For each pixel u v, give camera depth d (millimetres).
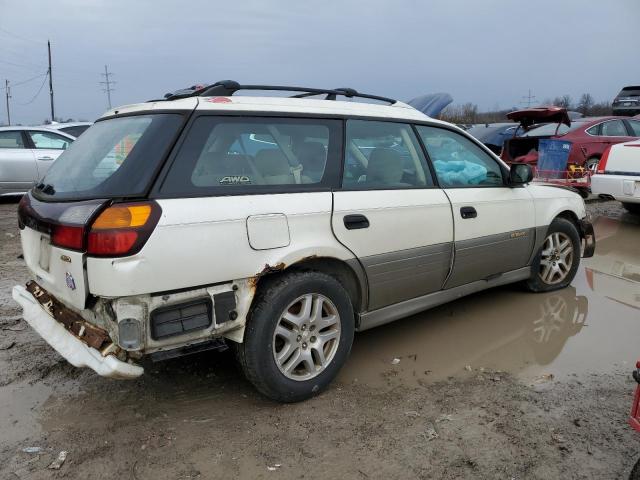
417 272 3660
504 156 11047
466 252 3971
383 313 3564
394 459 2580
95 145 3074
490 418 2924
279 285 2939
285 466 2539
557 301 4824
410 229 3555
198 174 2746
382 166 3553
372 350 3842
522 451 2627
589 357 3705
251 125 3002
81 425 2885
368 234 3312
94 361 2539
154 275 2516
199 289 2678
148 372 3492
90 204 2551
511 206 4340
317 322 3105
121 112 3215
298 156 3158
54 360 3639
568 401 3098
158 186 2613
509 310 4605
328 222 3123
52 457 2602
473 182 4156
